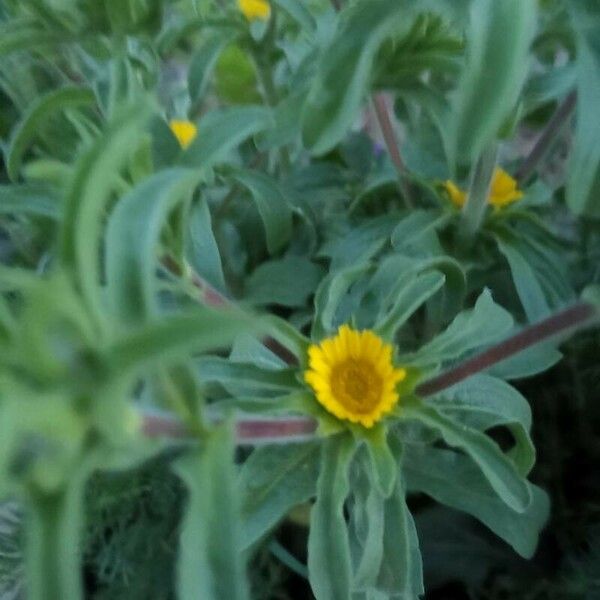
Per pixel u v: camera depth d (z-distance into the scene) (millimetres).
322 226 202
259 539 147
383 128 180
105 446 78
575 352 187
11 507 154
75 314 73
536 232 178
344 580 125
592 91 102
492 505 155
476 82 95
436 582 187
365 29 110
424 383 139
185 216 122
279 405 133
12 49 175
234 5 195
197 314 72
